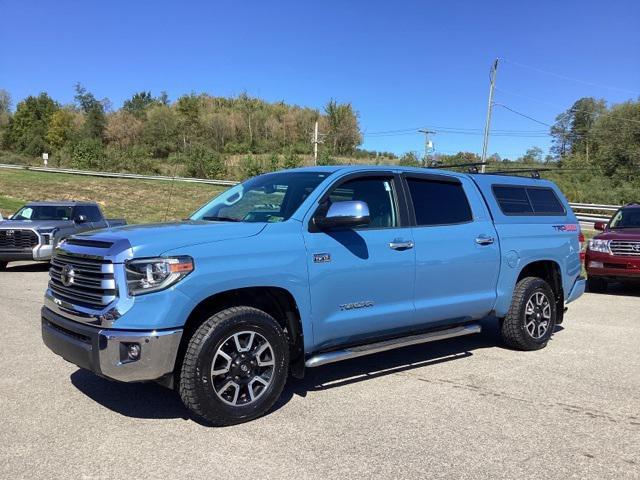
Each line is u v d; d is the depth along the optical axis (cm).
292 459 374
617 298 1088
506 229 628
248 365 435
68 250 447
